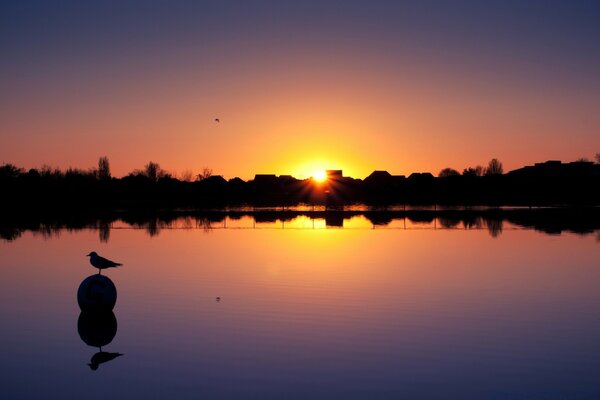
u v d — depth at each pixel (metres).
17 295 22.03
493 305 19.80
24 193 109.12
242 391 12.24
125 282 24.19
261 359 14.17
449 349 14.89
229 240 41.16
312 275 25.55
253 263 29.28
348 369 13.48
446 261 29.92
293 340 15.66
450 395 12.02
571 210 76.50
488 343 15.41
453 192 117.38
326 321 17.55
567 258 31.12
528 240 40.19
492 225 53.59
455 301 20.34
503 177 132.38
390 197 113.81
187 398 11.91
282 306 19.53
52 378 13.09
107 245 38.41
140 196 119.19
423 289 22.41
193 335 16.17
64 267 28.94
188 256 32.25
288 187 138.00
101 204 103.19
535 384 12.61
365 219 63.47
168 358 14.30
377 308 19.27
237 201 112.12
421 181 133.62
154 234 46.75
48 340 15.94
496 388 12.40
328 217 67.50
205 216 70.88
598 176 125.88
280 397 11.94
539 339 15.80
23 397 12.08
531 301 20.42
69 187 117.12
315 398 11.88
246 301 20.31
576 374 13.19
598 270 27.17
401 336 16.03
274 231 48.84
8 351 15.02
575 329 16.80
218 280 24.42
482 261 29.97
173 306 19.66
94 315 18.67
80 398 11.99
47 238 43.62
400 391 12.23
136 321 17.77
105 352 14.84
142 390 12.36
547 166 139.88
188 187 132.12
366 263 29.17
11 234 46.94
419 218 64.12
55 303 20.61
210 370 13.46
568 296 21.27
